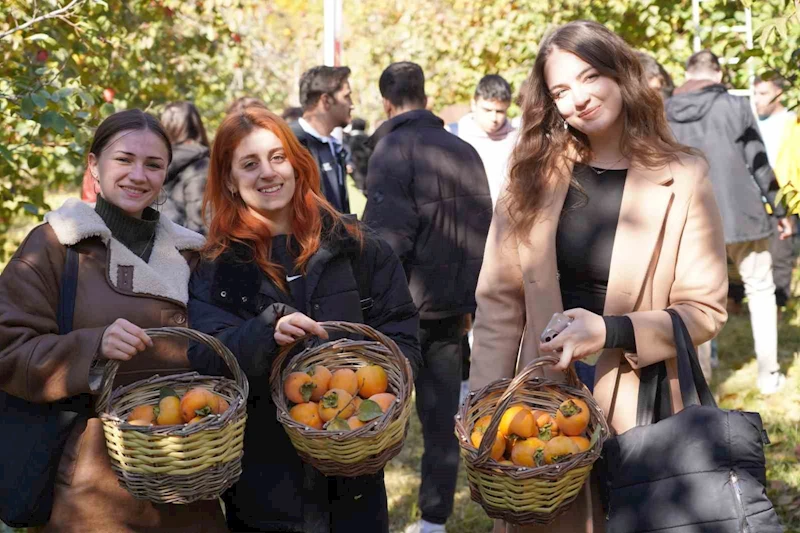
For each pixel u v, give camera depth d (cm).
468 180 431
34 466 247
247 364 246
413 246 427
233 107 520
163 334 241
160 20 712
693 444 234
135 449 225
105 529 248
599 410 244
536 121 271
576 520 256
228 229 268
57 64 461
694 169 262
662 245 261
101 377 246
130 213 268
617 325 248
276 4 1574
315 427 238
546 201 269
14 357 243
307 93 538
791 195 448
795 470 476
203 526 257
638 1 905
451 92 1078
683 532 230
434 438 421
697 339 256
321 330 242
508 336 277
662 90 621
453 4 1059
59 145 430
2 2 427
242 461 260
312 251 266
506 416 242
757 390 611
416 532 445
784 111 675
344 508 269
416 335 281
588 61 256
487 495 236
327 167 539
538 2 963
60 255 256
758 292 602
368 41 1324
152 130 266
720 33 721
